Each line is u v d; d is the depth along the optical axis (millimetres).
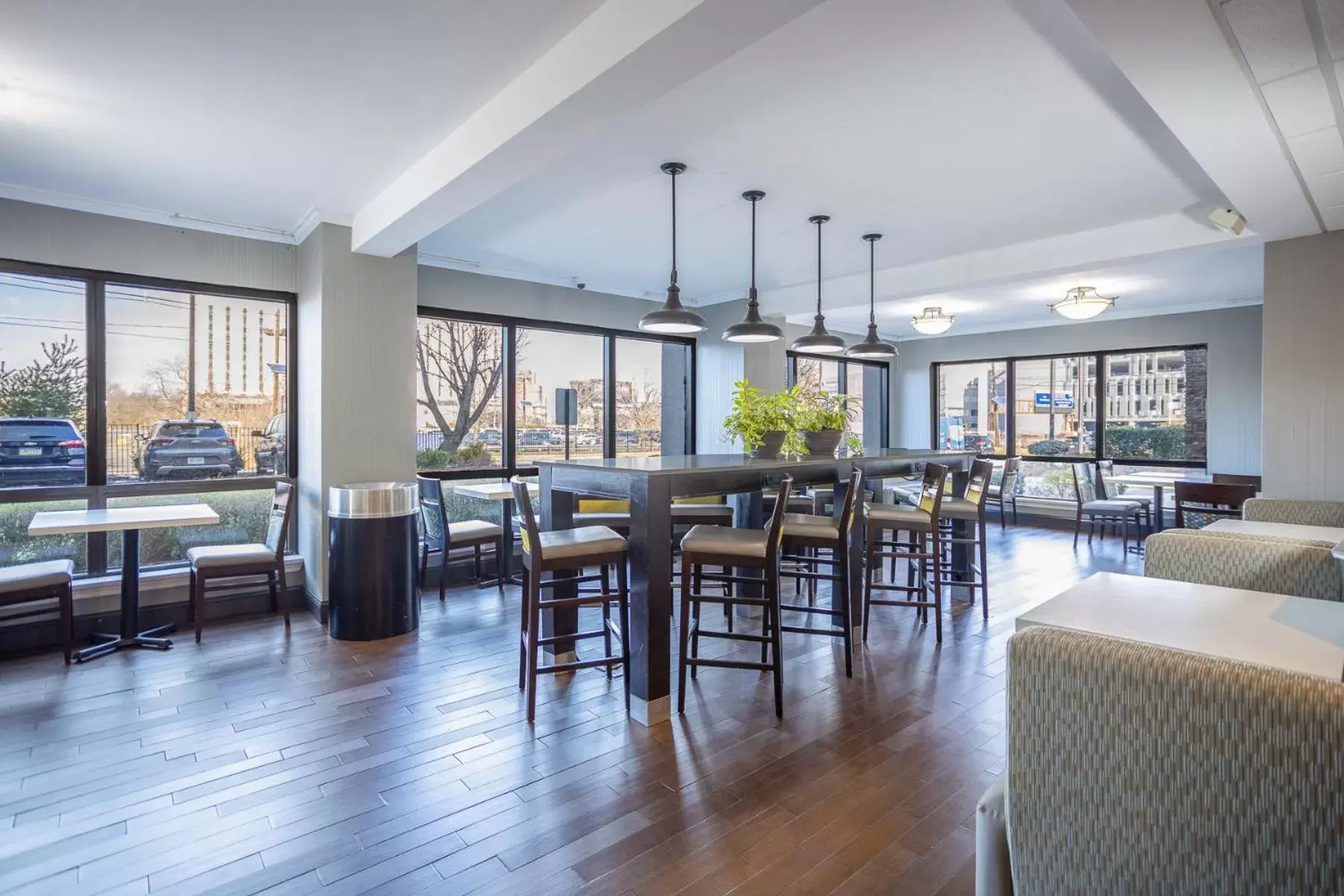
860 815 2193
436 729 2785
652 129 3088
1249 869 972
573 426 6148
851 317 8492
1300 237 3982
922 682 3322
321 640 3947
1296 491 3994
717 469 3135
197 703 3039
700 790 2334
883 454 4801
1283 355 4047
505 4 2168
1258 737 951
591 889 1844
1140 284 6336
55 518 3586
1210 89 2275
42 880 1865
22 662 3557
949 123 3020
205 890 1834
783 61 2502
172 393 4355
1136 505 6875
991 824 1312
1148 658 1052
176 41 2357
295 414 4734
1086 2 1815
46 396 3959
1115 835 1086
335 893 1823
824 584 5191
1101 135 3143
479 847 2021
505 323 5898
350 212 4203
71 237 3926
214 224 4363
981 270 5281
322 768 2473
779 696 2895
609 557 2955
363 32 2314
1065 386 8648
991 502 9234
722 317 7031
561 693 3182
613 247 5133
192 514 3750
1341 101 2348
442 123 3002
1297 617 1535
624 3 2100
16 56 2441
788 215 4348
